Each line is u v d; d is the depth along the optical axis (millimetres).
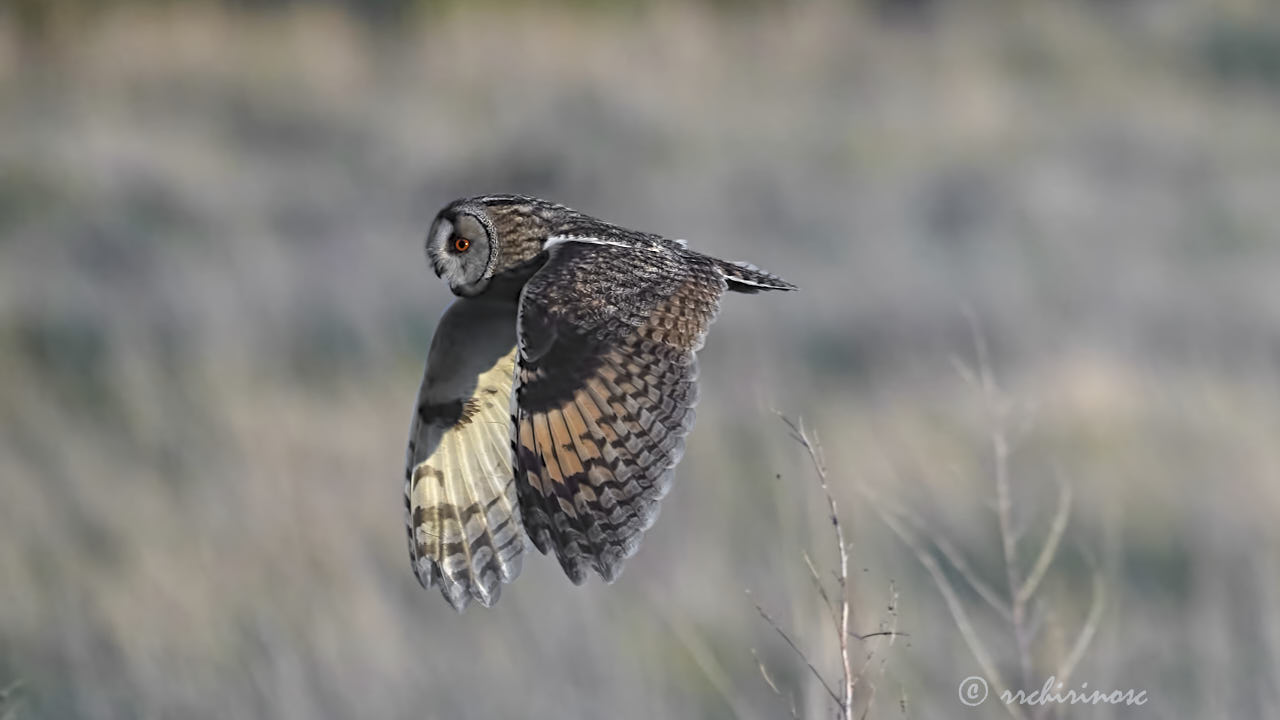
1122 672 8859
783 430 11742
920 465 11555
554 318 4668
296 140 30672
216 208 24984
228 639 9336
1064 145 30281
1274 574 10422
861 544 9523
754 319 18547
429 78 34344
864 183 27766
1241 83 34625
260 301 19109
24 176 24844
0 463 12531
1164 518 11969
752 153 29578
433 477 5320
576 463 4590
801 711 6438
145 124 30281
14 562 10445
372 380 16203
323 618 9477
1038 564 6523
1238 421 13797
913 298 20031
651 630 9633
